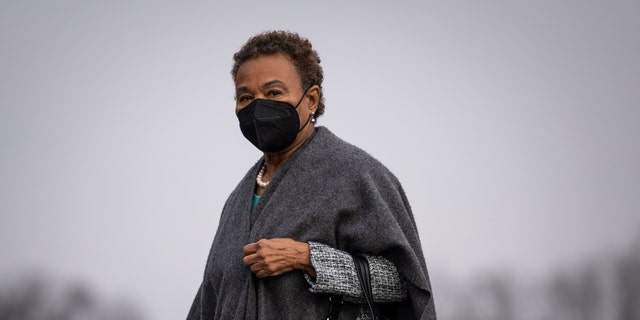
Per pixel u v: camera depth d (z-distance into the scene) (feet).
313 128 13.84
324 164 13.03
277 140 13.08
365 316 12.50
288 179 12.96
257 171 13.94
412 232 12.76
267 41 13.51
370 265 12.19
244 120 13.19
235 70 13.91
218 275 13.17
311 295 12.17
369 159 13.17
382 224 12.28
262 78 13.14
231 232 13.35
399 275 12.45
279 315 12.14
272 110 12.99
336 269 11.98
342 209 12.49
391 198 12.85
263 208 12.93
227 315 12.50
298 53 13.41
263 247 11.98
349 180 12.73
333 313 12.22
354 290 12.05
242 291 12.46
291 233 12.37
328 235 12.43
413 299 12.21
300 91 13.32
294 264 12.03
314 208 12.51
